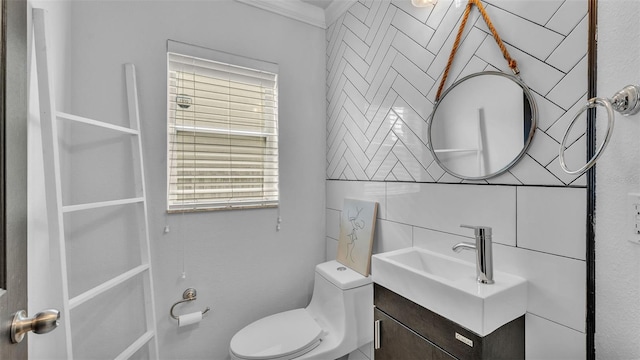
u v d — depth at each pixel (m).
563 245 0.87
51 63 0.95
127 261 1.42
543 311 0.91
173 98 1.56
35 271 0.94
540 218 0.92
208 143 1.66
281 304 1.86
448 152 1.20
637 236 0.65
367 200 1.66
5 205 0.51
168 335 1.50
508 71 1.00
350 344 1.43
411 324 1.05
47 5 1.08
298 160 1.93
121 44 1.41
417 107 1.35
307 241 1.96
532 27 0.94
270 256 1.82
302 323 1.54
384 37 1.54
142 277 1.44
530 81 0.95
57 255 0.92
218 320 1.64
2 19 0.52
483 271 0.94
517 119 0.97
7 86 0.52
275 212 1.84
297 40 1.93
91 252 1.35
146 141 1.47
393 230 1.49
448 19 1.21
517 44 0.98
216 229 1.65
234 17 1.71
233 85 1.73
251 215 1.76
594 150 0.78
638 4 0.65
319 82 2.02
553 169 0.89
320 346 1.39
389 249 1.51
